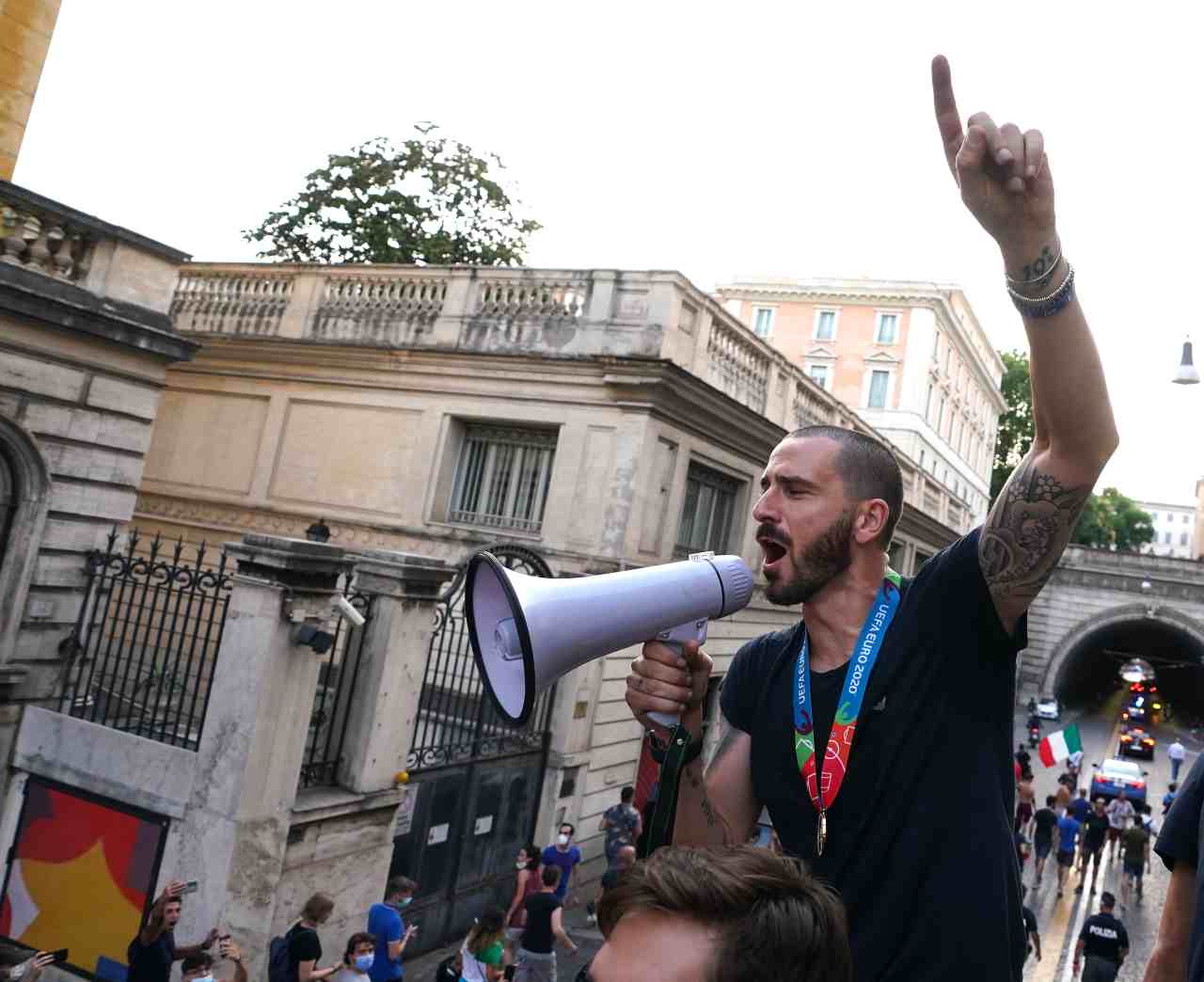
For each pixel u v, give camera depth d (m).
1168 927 2.27
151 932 7.37
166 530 17.25
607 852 12.93
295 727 8.37
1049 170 1.37
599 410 14.08
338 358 16.08
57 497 9.66
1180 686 58.47
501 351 14.78
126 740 8.77
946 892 1.55
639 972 1.09
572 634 1.68
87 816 8.86
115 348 10.01
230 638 8.27
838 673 1.78
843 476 1.79
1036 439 1.63
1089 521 74.06
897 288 54.50
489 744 12.10
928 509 29.69
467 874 11.75
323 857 8.83
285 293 17.09
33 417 9.35
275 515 16.17
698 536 16.42
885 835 1.62
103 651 13.79
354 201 26.05
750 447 17.14
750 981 1.07
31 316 9.12
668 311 13.97
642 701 1.87
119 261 10.04
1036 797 26.98
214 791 8.07
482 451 15.19
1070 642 45.06
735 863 1.19
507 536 14.30
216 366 17.30
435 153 26.48
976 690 1.67
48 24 11.40
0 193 8.86
